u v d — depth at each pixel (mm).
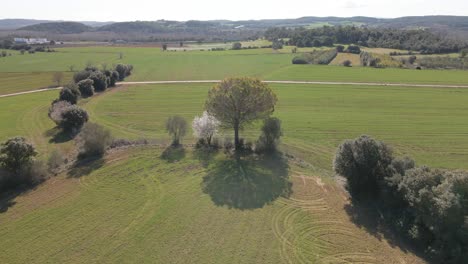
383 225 40031
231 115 58875
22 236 38344
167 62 179875
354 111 89125
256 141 62812
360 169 44469
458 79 125750
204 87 117812
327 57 177750
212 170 54125
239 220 41062
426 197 35625
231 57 196125
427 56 185750
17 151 48531
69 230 39312
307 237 37969
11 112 88375
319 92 108812
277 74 141125
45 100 100875
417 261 34250
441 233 34344
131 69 153000
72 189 48438
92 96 105875
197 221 40844
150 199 45750
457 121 80625
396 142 68938
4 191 48188
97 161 57406
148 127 78250
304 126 78250
